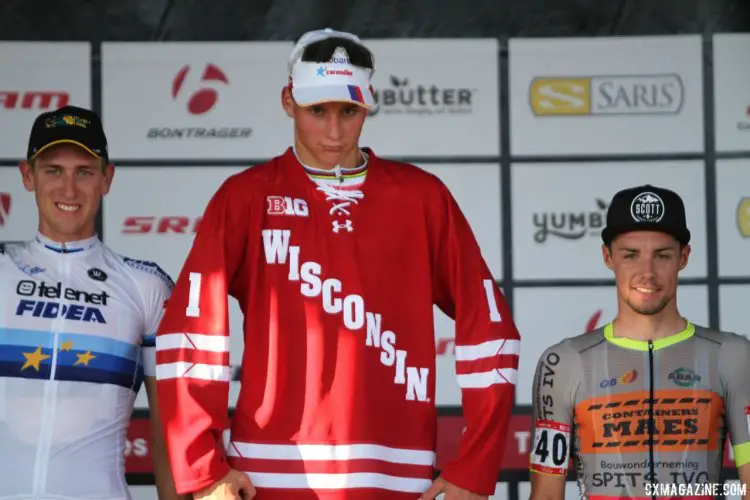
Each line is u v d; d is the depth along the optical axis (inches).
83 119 488.4
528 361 652.1
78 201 483.5
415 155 659.4
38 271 483.5
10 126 650.2
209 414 435.5
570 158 658.2
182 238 654.5
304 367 446.0
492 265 656.4
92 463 467.2
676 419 470.0
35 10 653.3
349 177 465.1
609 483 469.4
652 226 473.7
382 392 450.0
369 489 441.1
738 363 475.5
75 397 467.8
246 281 458.3
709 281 653.3
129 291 489.4
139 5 656.4
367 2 661.3
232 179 462.9
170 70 656.4
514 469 647.8
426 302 460.4
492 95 660.1
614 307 653.9
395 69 660.1
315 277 452.1
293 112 467.2
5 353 467.8
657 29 660.1
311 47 454.3
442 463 647.8
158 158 654.5
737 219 654.5
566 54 660.1
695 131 657.6
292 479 440.5
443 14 661.3
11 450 460.8
